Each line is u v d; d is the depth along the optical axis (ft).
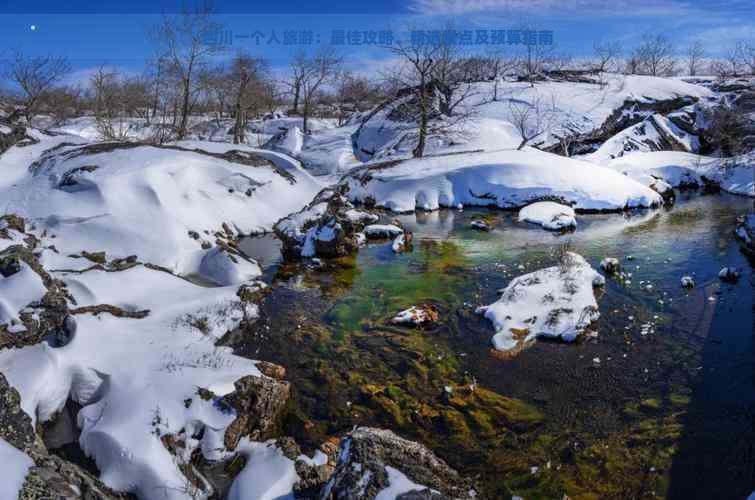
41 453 24.12
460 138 129.90
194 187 67.00
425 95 118.01
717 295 46.60
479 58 192.44
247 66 144.66
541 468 26.07
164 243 54.39
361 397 32.37
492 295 47.42
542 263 56.49
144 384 29.84
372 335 40.47
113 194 57.72
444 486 20.97
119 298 41.78
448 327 41.52
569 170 87.86
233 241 65.10
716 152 139.64
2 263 38.65
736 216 77.61
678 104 157.69
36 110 120.37
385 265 57.26
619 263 56.29
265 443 27.50
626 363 35.65
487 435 28.68
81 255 50.67
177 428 27.07
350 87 229.86
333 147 143.02
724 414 29.81
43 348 31.94
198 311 41.65
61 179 61.21
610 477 25.41
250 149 87.61
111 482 24.36
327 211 65.16
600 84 169.07
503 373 34.81
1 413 25.09
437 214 83.92
